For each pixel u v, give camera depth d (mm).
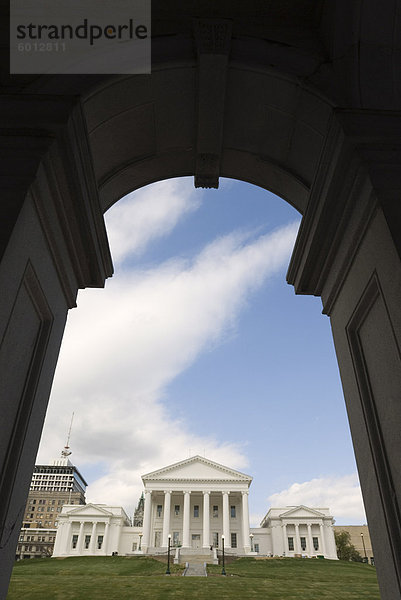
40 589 29812
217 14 5766
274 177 7039
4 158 4121
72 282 5664
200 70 5293
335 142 4684
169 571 44469
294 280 6367
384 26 5066
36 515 135625
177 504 82625
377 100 4957
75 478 151125
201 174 7160
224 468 79812
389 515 4031
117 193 7145
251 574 43781
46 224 4504
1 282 3600
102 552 80000
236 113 6102
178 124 6277
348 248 4914
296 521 83188
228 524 76125
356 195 4559
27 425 4293
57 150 4352
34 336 4738
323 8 5543
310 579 39719
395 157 4348
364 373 4801
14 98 4469
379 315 4402
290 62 5316
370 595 29422
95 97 5094
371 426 4477
